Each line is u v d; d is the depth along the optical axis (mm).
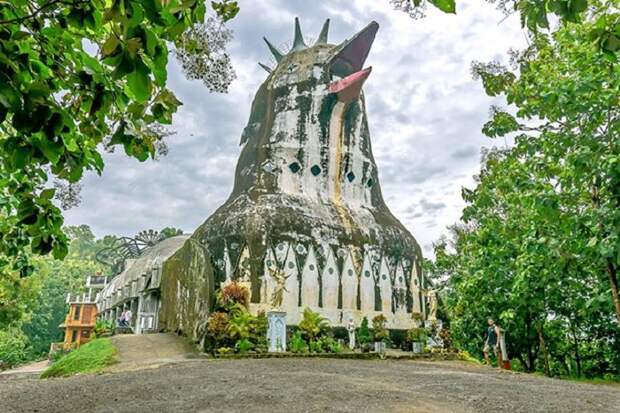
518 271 13477
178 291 19656
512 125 10680
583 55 9273
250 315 15461
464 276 18453
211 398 7230
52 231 4238
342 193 21688
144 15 2393
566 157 9453
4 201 5375
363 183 22516
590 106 8797
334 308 18406
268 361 12930
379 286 19891
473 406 7082
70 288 57156
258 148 21656
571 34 9250
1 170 4648
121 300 29750
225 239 18172
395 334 19672
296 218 19031
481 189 14758
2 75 2422
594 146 8938
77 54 3270
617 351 18141
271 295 17203
